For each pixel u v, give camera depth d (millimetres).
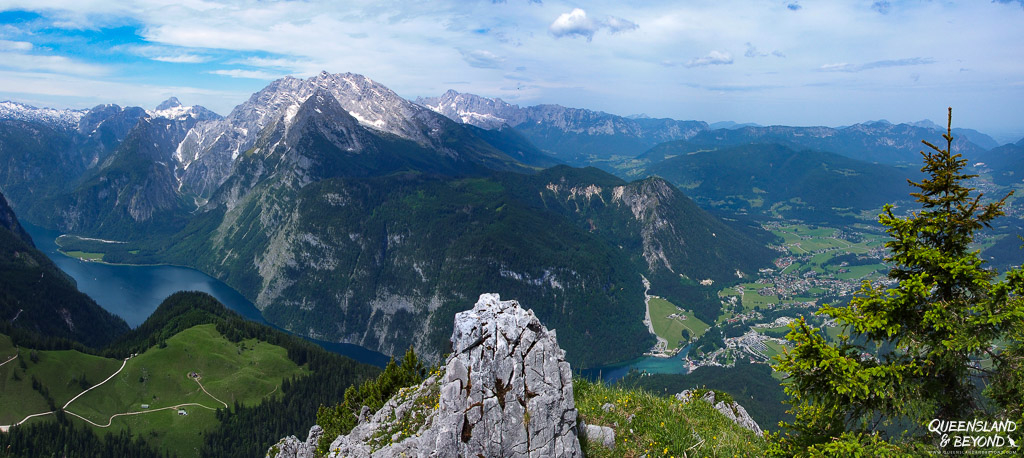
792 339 21516
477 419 20188
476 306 22656
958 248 20750
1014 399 19219
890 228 22062
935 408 19844
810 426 22203
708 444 25391
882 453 19156
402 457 23531
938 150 21203
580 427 24828
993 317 18812
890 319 20625
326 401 156250
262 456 133750
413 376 47719
